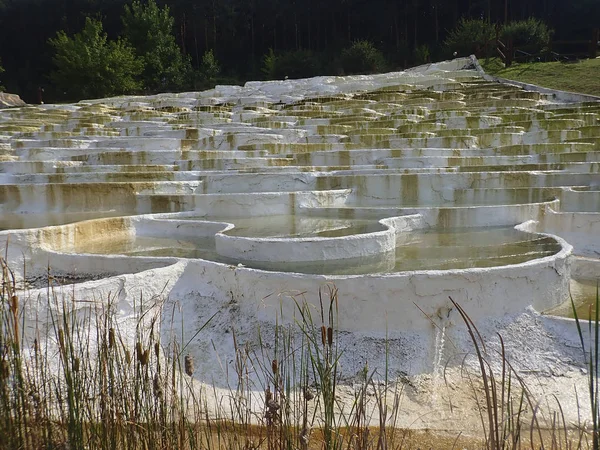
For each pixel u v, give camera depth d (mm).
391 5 42812
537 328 4602
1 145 12609
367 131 13367
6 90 42312
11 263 5902
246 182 9406
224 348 4543
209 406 3926
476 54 27406
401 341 4395
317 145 12164
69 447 2658
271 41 48031
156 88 38094
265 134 13062
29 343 4074
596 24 36000
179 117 16812
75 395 2840
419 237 6746
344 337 4422
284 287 4574
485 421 3768
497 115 13914
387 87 20672
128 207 8930
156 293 4902
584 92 16672
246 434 3195
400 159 10469
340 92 21453
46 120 17297
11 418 2648
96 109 19969
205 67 39562
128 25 39469
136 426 2938
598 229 6746
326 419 2975
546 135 11445
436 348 4406
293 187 9344
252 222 7641
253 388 4148
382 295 4445
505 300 4656
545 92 17484
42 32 46000
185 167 11000
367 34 45000
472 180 8914
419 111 15266
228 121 16391
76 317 4305
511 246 6082
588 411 3842
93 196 8992
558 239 5953
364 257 5832
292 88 23281
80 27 45469
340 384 4113
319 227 7125
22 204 9094
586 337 4445
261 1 45812
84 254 5785
